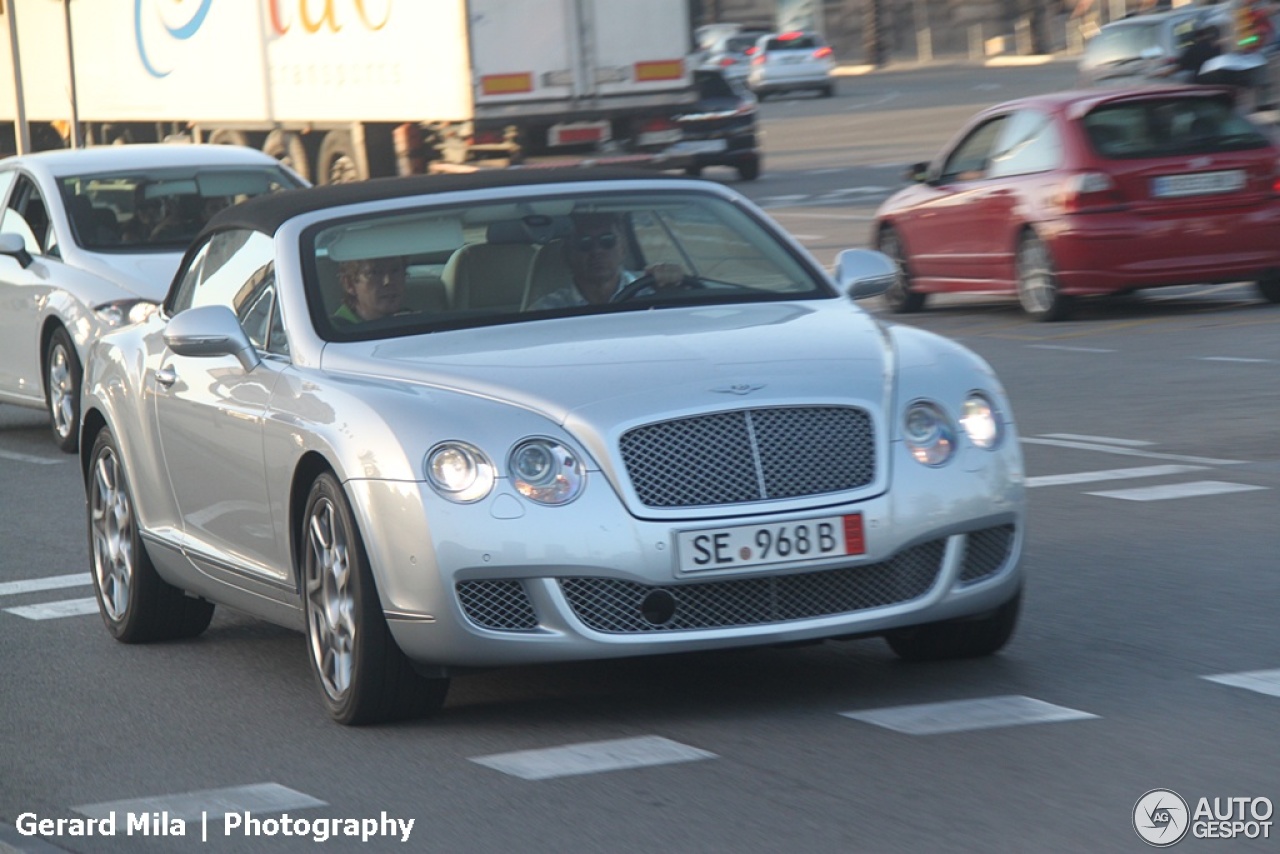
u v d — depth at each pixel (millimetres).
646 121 89562
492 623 19062
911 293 60250
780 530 19000
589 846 15945
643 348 20469
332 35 92375
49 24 111750
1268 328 50219
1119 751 17781
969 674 21016
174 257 43781
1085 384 43750
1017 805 16328
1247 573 25562
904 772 17453
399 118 89250
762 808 16641
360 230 23078
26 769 19594
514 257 22797
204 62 100875
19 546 32656
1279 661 20984
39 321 43938
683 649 19031
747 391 19391
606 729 19562
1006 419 20391
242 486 22078
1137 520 29578
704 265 23297
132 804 18125
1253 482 32062
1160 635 22438
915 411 19828
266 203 24672
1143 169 52312
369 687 19812
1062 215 52750
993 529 20172
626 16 88375
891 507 19312
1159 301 58125
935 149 126125
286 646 24797
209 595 23797
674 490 18984
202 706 21766
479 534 18812
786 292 23156
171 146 48031
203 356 22469
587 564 18766
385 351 21297
